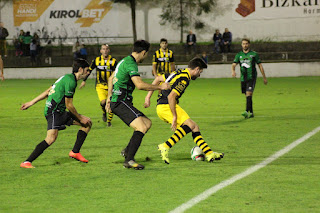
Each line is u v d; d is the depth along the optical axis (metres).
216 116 28.55
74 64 15.37
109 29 80.12
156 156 17.20
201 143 15.89
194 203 11.48
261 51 75.00
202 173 14.47
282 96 39.81
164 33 79.44
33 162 16.39
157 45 77.06
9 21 81.62
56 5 80.75
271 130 22.67
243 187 12.84
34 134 22.75
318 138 20.25
